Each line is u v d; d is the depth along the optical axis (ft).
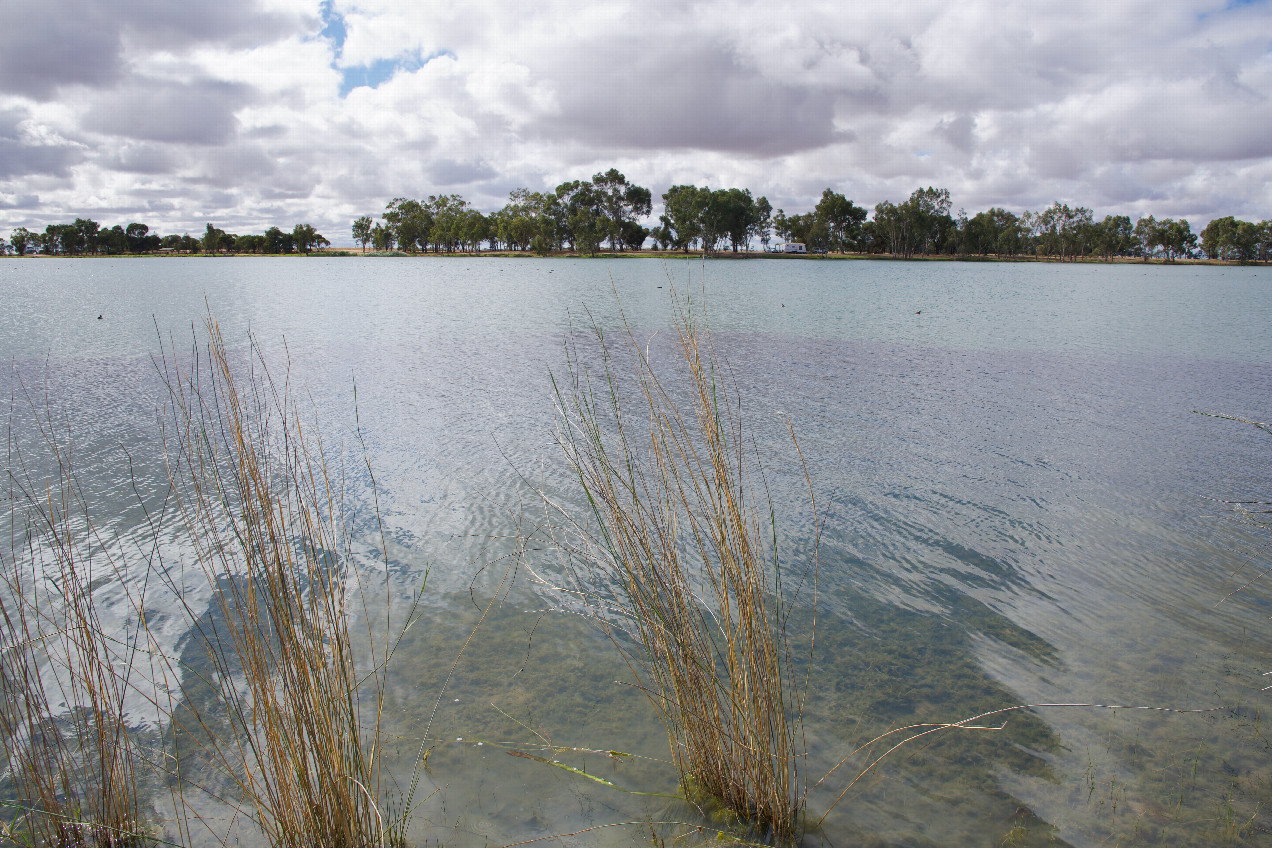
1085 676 14.28
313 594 9.53
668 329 66.28
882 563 18.99
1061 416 34.17
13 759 11.10
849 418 33.32
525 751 12.06
